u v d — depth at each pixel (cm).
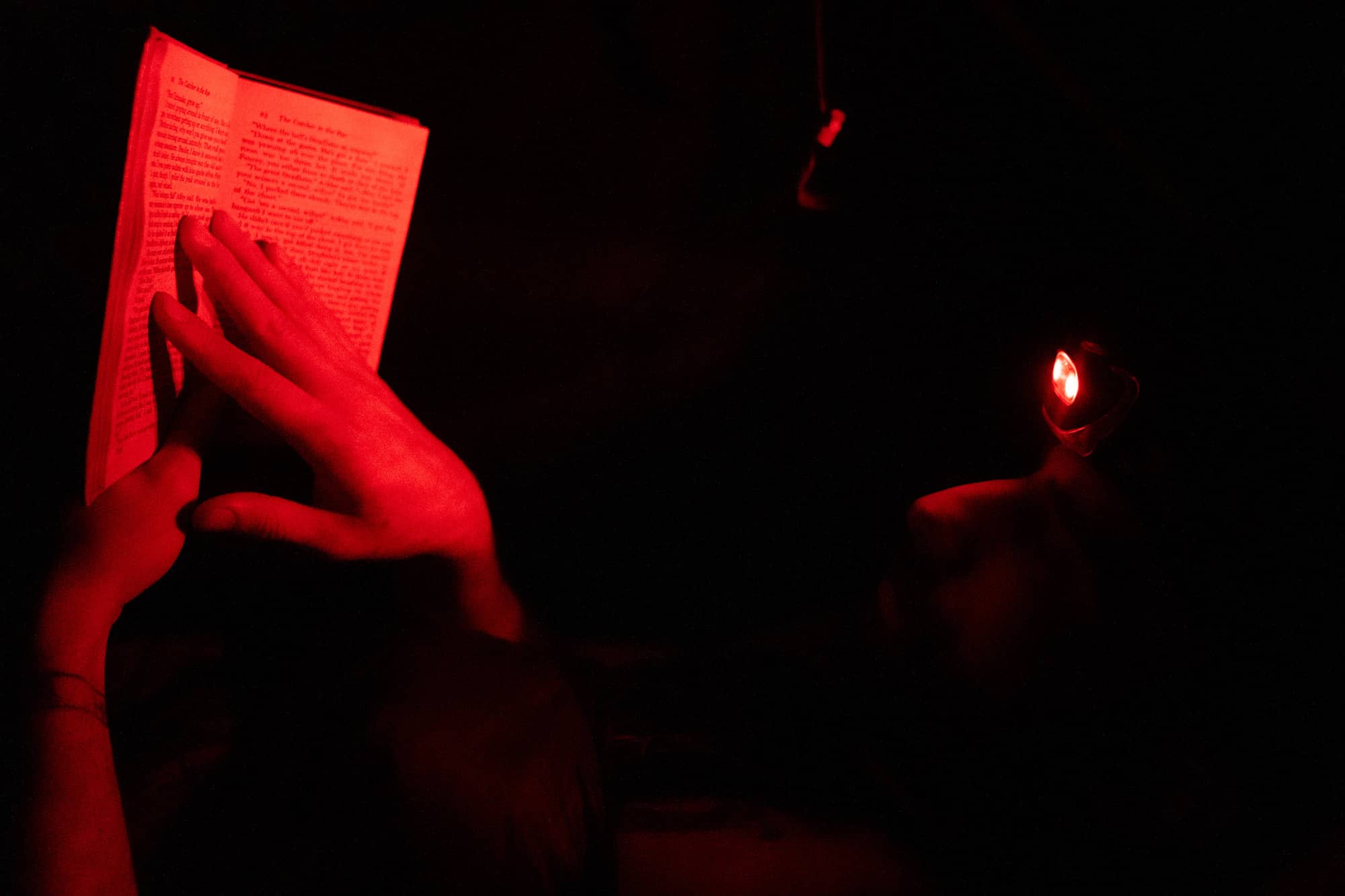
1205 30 64
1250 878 48
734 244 83
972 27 73
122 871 43
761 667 67
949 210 74
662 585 78
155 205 45
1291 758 48
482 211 80
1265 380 50
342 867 49
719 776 59
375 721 50
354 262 56
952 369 71
